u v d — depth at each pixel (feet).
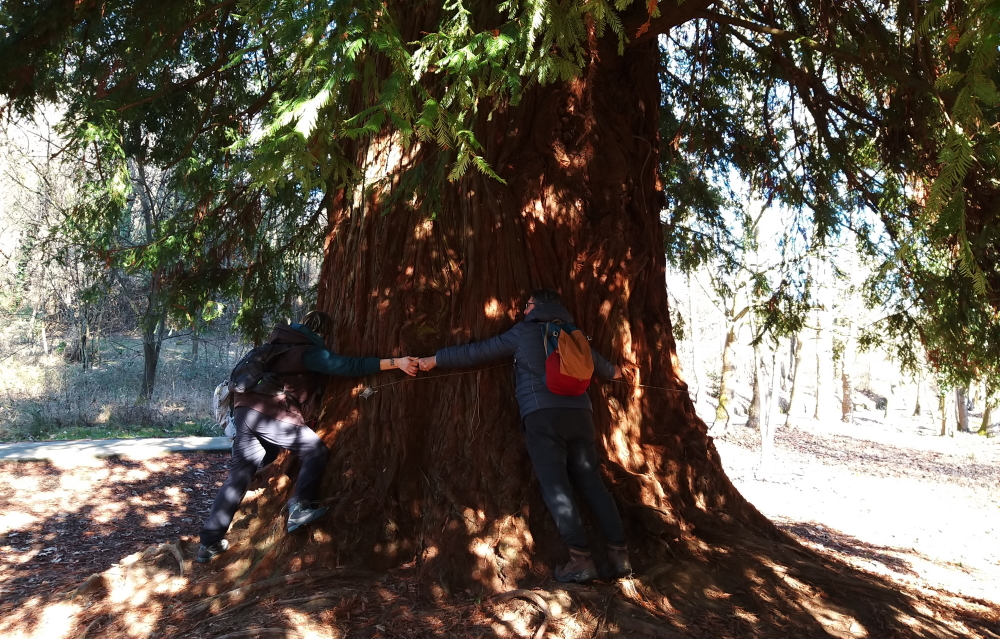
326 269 15.33
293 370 13.02
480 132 13.50
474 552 11.64
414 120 6.95
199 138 24.31
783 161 24.62
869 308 23.21
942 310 18.65
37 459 27.58
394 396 13.01
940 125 14.96
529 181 13.61
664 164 26.78
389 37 6.40
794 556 13.29
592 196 14.11
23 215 45.88
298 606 10.75
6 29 13.71
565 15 7.07
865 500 42.91
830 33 18.37
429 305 13.23
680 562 12.04
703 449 14.65
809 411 114.83
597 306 13.83
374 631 10.19
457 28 7.48
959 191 5.64
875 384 147.33
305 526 12.23
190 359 78.89
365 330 13.65
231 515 12.76
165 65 21.24
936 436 91.04
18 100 15.06
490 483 12.31
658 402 14.84
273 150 5.98
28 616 12.33
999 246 16.21
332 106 6.55
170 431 47.55
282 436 12.60
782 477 49.01
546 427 11.63
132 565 13.21
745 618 10.91
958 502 45.44
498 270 13.17
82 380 61.16
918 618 11.87
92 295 27.63
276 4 6.31
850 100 20.62
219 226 24.26
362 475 12.65
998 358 18.29
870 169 23.81
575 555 11.18
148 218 41.68
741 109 26.43
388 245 13.60
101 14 14.90
